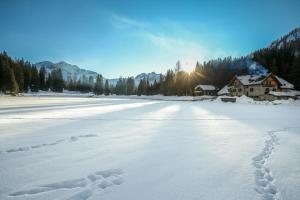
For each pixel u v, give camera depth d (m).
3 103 31.31
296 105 34.09
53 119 13.38
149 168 4.61
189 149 6.22
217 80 84.88
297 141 7.52
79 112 18.55
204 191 3.58
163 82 93.31
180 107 27.28
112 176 4.15
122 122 12.19
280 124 11.92
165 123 11.94
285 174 4.35
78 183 3.80
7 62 74.94
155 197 3.35
